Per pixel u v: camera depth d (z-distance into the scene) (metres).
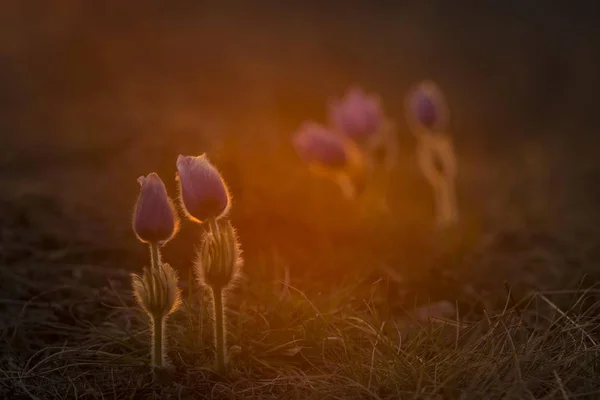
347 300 0.95
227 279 0.82
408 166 1.57
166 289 0.81
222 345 0.84
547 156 1.75
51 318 0.93
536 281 1.03
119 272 1.02
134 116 1.74
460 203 1.39
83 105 1.89
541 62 2.49
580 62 2.49
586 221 1.23
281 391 0.83
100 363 0.86
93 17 2.51
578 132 2.02
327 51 2.52
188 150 1.32
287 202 1.19
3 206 1.17
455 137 1.99
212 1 2.84
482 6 3.01
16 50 2.25
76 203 1.20
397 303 0.98
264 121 1.80
